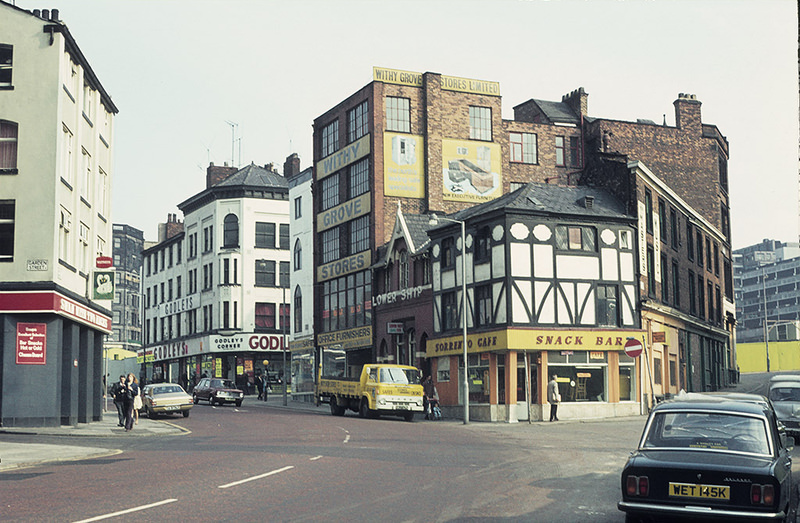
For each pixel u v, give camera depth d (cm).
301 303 6222
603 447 2197
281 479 1435
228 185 7775
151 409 3841
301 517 1045
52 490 1312
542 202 3891
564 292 3794
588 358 3803
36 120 3009
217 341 7669
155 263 9338
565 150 5506
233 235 7769
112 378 8881
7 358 2922
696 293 5019
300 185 6303
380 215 5066
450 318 4191
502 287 3756
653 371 4100
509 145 5400
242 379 7531
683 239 4816
